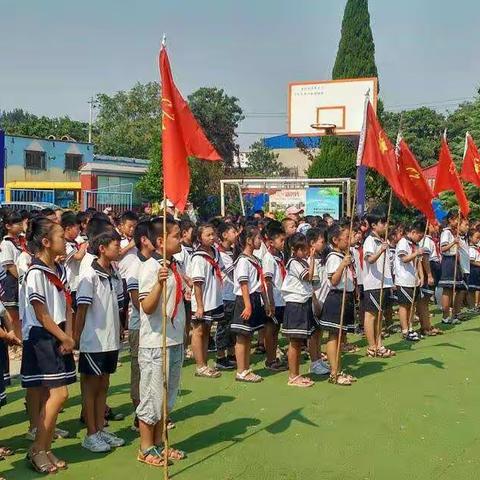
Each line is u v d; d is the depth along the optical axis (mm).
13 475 4465
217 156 4902
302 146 30203
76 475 4477
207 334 7113
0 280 7023
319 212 19156
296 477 4500
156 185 27219
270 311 7035
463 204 10164
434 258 10664
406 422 5637
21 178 30344
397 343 8930
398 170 8039
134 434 5309
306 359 8039
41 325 4488
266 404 6105
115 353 4996
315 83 21047
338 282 6770
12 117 61344
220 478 4473
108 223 5145
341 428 5477
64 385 4512
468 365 7656
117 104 40625
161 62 4602
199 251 6926
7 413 5785
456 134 37406
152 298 4555
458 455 4922
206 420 5652
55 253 4551
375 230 8344
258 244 6965
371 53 23422
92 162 31000
